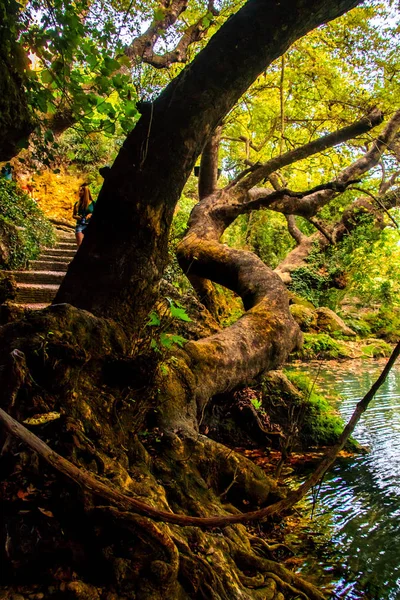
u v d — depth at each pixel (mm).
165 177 3980
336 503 4250
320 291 17078
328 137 8297
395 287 21984
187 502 2900
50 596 1883
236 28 4109
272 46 4133
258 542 3209
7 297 5469
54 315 2688
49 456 1452
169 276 9789
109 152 17250
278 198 7473
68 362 2514
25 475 2096
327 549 3424
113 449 2551
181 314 3227
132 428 2869
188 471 3209
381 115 8078
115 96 4594
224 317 11141
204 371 4570
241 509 3543
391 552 3391
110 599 1933
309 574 3082
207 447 3590
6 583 1912
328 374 11547
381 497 4383
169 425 3648
